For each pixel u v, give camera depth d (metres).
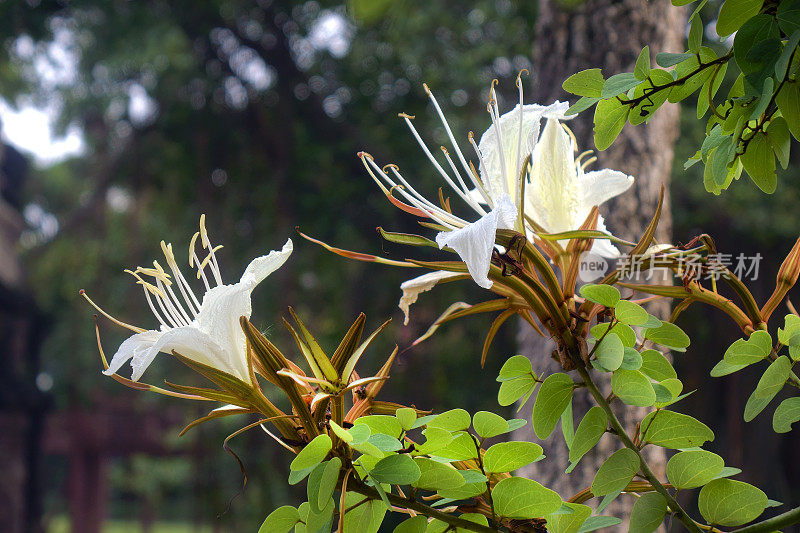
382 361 11.09
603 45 3.09
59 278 14.11
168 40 11.22
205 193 12.19
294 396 1.10
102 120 13.33
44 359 15.58
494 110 1.37
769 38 1.14
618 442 2.52
